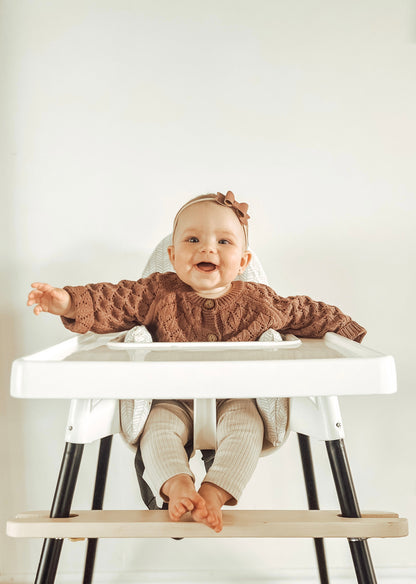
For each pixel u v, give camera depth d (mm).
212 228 1017
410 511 1390
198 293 1049
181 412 955
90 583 1195
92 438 819
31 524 722
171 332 1007
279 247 1390
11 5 1371
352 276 1392
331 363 635
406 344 1395
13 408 1380
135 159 1386
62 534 718
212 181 1390
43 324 1383
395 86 1387
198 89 1386
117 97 1385
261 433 901
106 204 1387
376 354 676
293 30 1386
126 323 1017
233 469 812
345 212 1391
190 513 746
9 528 732
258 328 1005
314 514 765
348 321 1026
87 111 1383
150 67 1384
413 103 1387
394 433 1390
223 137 1390
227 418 913
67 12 1380
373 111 1387
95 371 631
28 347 1382
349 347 809
